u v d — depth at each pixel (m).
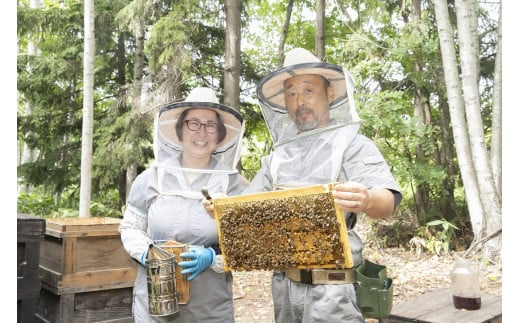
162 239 2.16
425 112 8.91
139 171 10.08
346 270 1.85
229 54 8.53
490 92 8.60
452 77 6.54
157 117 2.21
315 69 1.99
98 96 11.41
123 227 2.25
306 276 1.88
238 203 1.84
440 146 8.95
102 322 2.83
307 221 1.71
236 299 5.05
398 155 8.43
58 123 9.91
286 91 2.11
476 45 7.49
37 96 9.89
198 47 9.41
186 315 2.08
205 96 2.28
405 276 5.76
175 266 1.95
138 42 9.84
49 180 9.68
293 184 1.99
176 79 8.50
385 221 8.73
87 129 7.29
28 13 9.18
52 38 10.18
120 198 10.27
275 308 2.07
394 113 7.75
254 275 5.98
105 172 9.09
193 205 2.18
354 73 8.30
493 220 6.21
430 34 8.62
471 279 2.94
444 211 8.34
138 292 2.13
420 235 7.57
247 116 10.02
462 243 7.46
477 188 6.46
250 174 11.26
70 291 2.71
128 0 9.66
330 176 1.92
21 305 2.32
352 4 10.36
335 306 1.82
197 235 2.14
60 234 2.72
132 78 11.13
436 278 5.56
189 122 2.23
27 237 2.32
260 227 1.82
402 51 7.89
